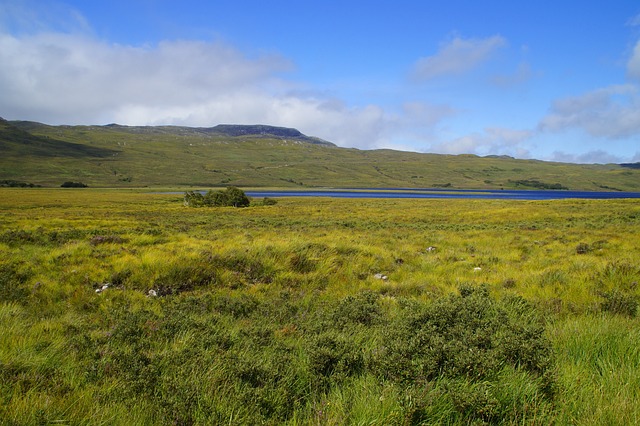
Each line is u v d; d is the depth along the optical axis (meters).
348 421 3.74
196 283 11.43
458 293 9.21
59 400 4.04
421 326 5.80
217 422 3.69
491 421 3.74
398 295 10.56
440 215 51.66
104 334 6.71
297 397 4.38
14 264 12.20
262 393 4.16
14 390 4.15
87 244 15.45
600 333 5.58
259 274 12.34
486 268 13.91
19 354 5.18
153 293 10.50
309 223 37.44
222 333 6.34
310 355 5.03
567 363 4.85
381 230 29.75
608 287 9.94
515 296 8.45
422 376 4.32
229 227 31.72
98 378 4.78
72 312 8.60
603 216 41.12
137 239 17.33
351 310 7.80
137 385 4.42
